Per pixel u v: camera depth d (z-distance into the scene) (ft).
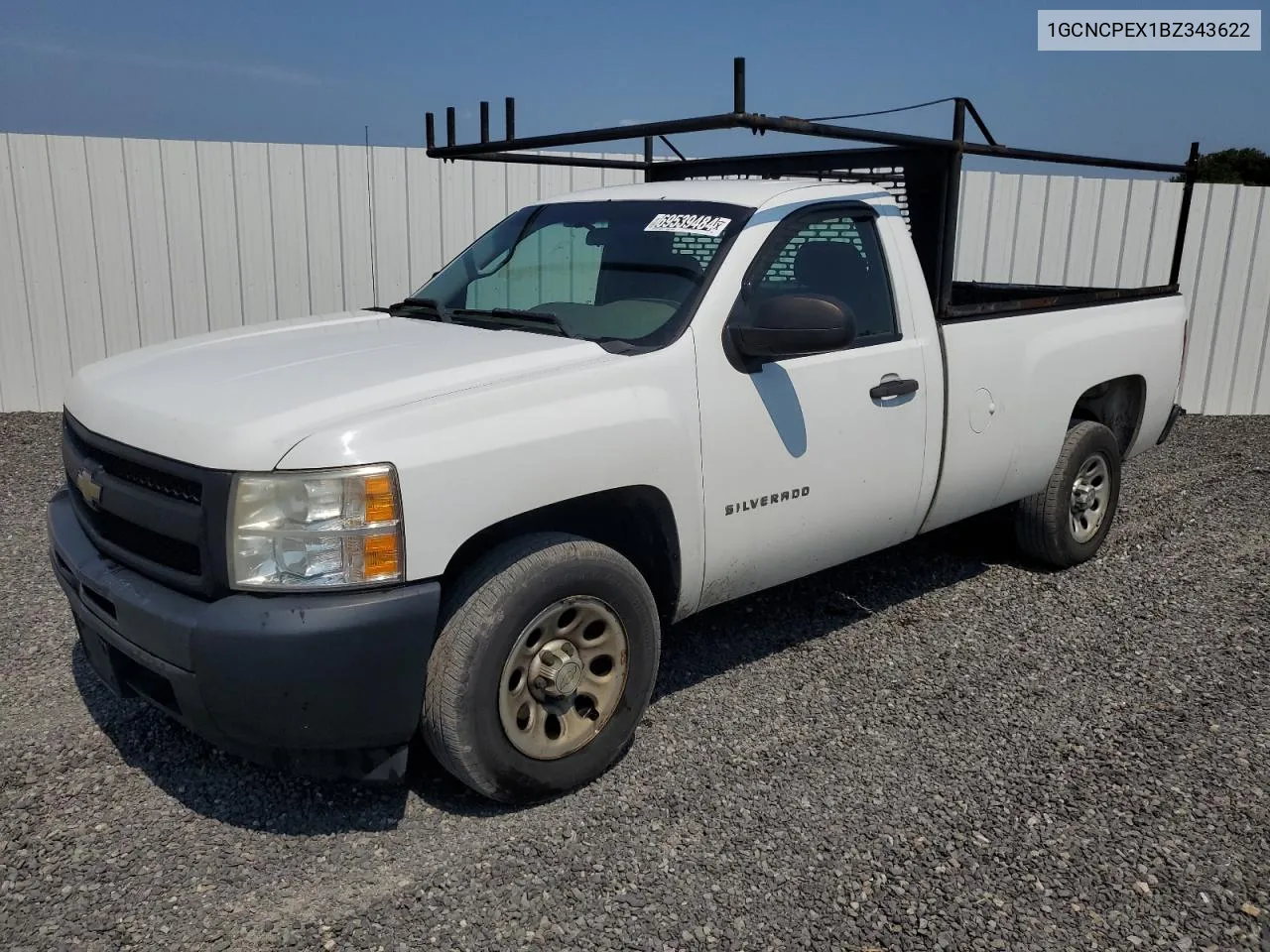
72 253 28.63
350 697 9.14
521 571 10.05
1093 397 18.24
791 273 13.07
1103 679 13.94
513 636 10.03
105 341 29.35
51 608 15.65
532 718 10.53
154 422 9.87
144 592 9.66
